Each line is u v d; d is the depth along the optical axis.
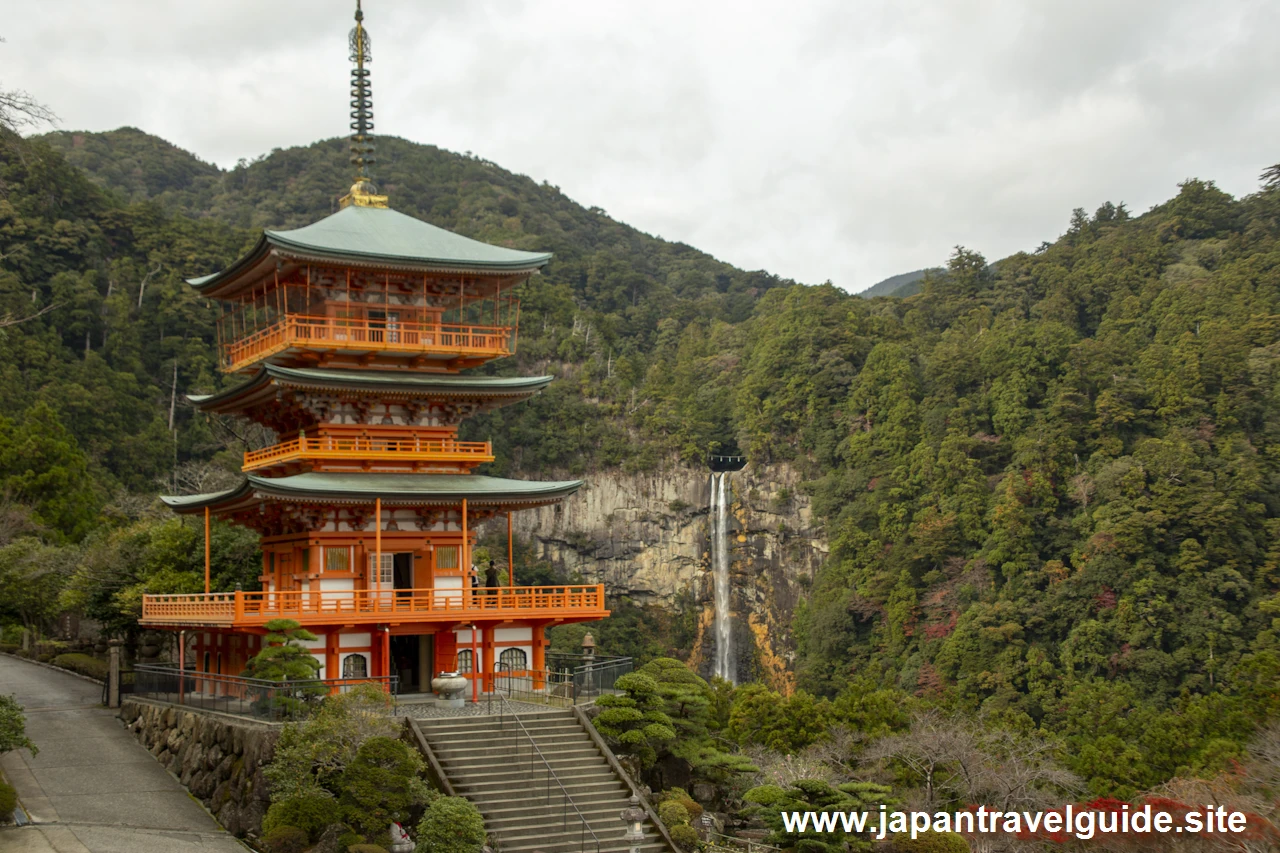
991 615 136.38
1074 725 110.81
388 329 56.22
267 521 57.59
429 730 43.25
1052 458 153.38
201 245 183.75
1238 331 162.75
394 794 36.59
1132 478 143.75
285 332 54.50
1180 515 138.88
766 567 174.50
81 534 100.69
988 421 165.88
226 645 57.06
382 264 54.75
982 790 59.06
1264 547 139.38
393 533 54.81
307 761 37.84
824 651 152.88
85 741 50.91
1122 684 122.69
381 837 35.91
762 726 66.19
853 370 182.62
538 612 54.31
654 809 42.19
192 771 44.50
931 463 159.12
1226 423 152.75
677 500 182.25
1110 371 161.38
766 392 188.12
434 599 53.19
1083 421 158.25
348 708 40.56
